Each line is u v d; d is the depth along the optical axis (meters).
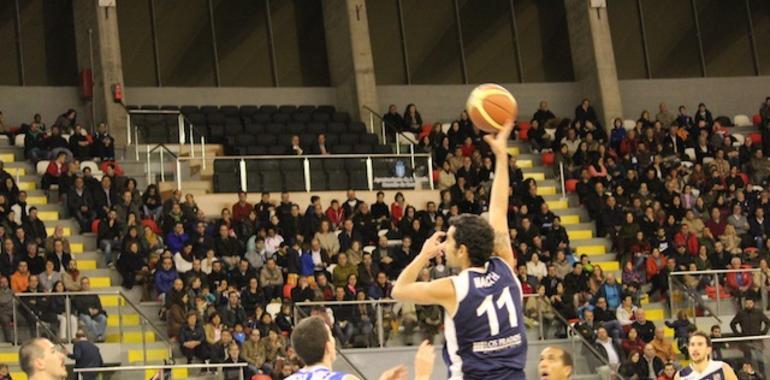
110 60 34.38
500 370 7.20
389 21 39.09
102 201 28.56
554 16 40.25
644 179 32.47
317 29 38.47
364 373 23.97
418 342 24.23
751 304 26.48
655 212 30.66
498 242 7.72
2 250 25.36
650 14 40.94
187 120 32.75
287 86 37.78
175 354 23.69
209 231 27.84
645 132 34.53
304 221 28.52
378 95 38.09
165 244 27.59
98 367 22.08
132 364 23.25
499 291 7.27
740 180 32.44
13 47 35.41
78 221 28.33
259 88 37.44
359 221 28.78
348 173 31.48
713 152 34.38
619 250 30.17
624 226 30.16
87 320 23.22
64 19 35.91
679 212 31.28
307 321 7.24
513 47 39.81
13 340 22.89
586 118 36.25
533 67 39.81
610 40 38.62
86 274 27.00
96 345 22.92
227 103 37.06
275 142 33.31
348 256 27.23
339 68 37.44
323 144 32.28
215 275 26.03
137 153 32.00
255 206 28.67
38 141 30.80
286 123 34.28
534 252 28.42
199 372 21.33
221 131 33.50
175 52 37.12
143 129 32.50
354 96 36.59
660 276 28.59
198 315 23.77
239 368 21.58
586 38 38.78
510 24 39.97
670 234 29.92
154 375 21.05
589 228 31.88
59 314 23.20
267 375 22.42
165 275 25.81
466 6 39.84
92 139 31.14
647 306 28.44
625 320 26.56
